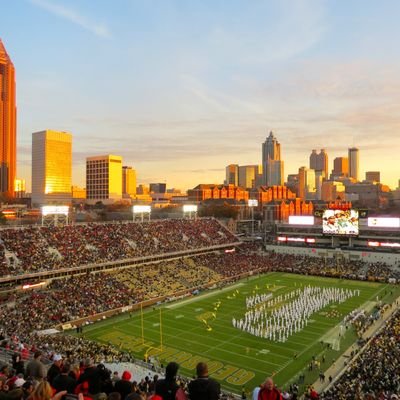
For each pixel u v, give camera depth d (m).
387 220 134.88
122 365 52.19
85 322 79.38
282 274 129.62
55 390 14.93
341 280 119.38
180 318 83.00
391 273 120.81
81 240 108.81
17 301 80.12
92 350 58.38
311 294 100.94
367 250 135.25
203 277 115.06
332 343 68.81
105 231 118.88
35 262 91.62
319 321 80.94
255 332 73.38
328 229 139.38
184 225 145.12
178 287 104.69
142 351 65.44
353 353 63.56
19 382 16.39
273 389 13.11
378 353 57.06
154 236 128.75
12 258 90.06
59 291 87.75
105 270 104.19
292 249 149.38
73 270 95.62
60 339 63.19
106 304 86.62
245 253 147.50
